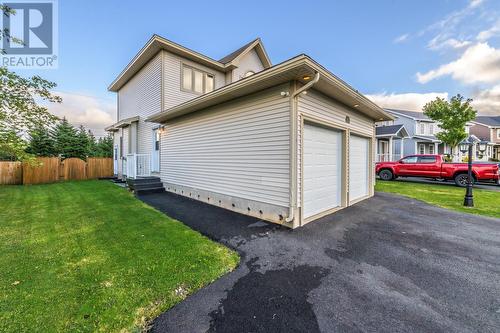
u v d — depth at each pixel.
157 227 4.52
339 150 6.19
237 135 5.63
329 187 5.80
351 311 2.13
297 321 2.00
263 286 2.54
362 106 6.39
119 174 12.76
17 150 5.54
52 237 3.95
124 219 5.06
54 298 2.26
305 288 2.50
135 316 2.04
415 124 20.58
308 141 4.96
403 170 12.18
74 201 6.98
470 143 6.50
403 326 1.94
